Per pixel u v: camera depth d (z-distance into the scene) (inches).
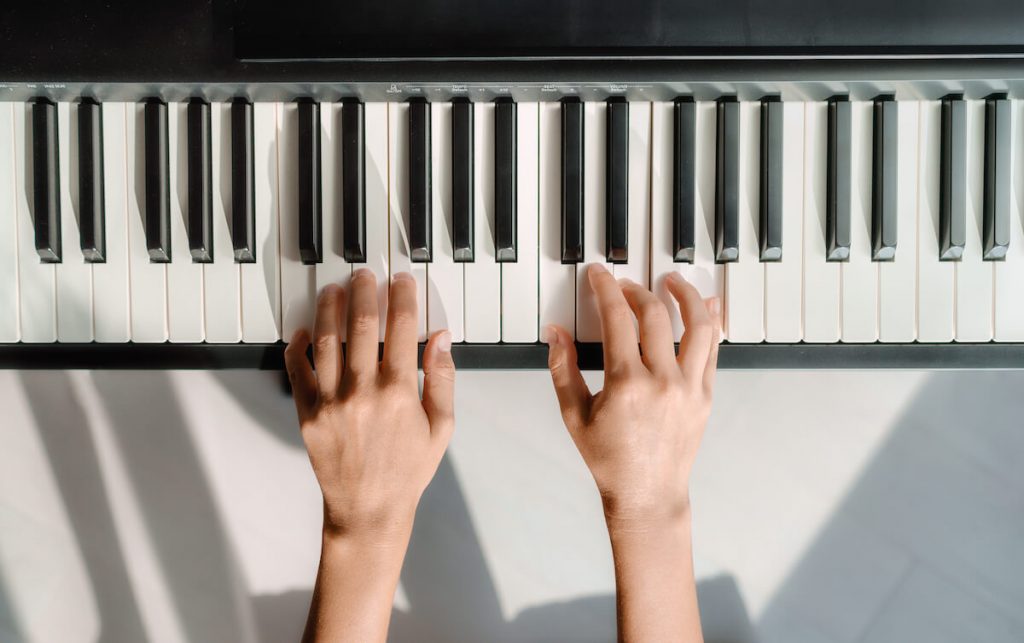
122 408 33.0
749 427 33.2
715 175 30.0
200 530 33.4
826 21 26.7
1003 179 29.4
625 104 29.2
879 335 30.5
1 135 29.8
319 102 29.7
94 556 33.4
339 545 26.7
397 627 33.6
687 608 26.7
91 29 27.0
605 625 33.6
